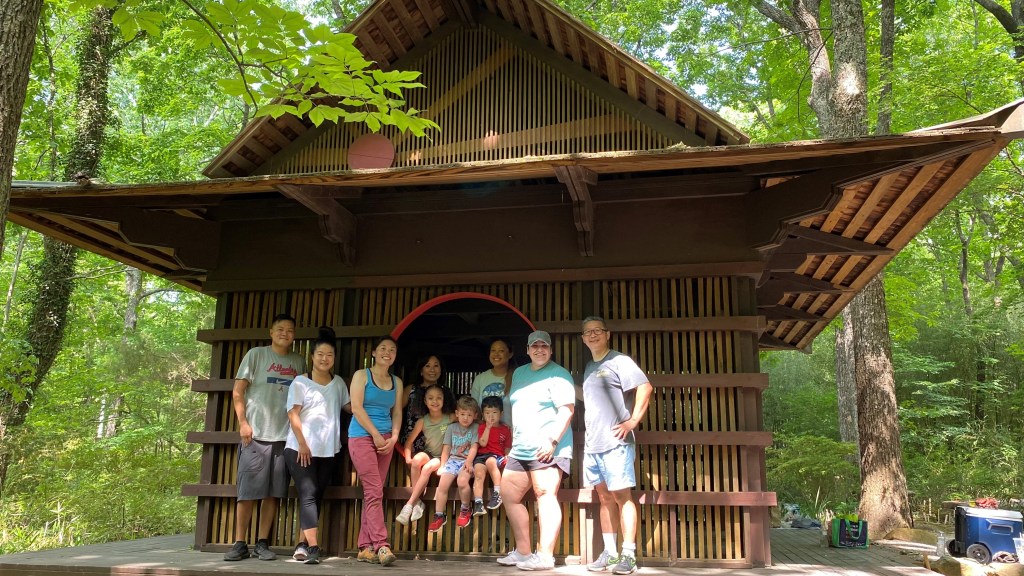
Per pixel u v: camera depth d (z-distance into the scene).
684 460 5.46
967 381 18.64
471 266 6.05
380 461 5.46
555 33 6.00
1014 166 14.23
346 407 5.66
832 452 13.71
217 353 6.30
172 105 17.58
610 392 5.05
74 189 5.23
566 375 5.19
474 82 6.50
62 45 15.56
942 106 13.76
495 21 6.46
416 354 7.95
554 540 5.04
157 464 11.76
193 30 4.62
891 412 10.65
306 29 4.48
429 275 6.07
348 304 6.25
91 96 12.52
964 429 16.89
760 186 5.66
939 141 4.28
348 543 5.74
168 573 4.86
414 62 6.68
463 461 5.52
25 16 3.60
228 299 6.46
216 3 4.37
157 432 15.50
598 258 5.84
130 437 14.82
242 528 5.45
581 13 19.16
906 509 10.32
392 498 5.68
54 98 14.71
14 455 10.67
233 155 6.46
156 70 15.98
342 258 6.15
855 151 4.69
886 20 13.59
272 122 6.36
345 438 5.91
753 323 5.48
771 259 6.82
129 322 19.83
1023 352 16.83
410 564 5.23
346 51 4.58
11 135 3.51
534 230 6.02
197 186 5.11
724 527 5.34
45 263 11.98
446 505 5.63
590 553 5.34
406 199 6.22
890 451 10.53
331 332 5.84
